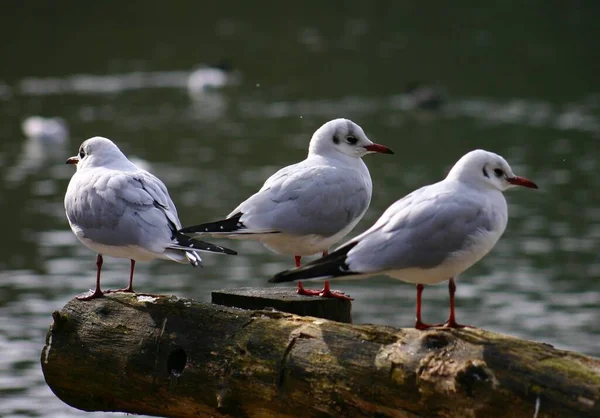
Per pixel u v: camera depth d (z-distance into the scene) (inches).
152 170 1182.3
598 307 688.4
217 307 300.0
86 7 2524.6
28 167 1218.0
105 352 309.4
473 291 730.8
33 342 612.7
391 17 2504.9
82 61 2034.9
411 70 1963.6
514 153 1278.3
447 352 255.4
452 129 1472.7
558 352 249.8
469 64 2012.8
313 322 281.9
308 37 2293.3
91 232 340.5
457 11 2551.7
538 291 726.5
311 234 356.8
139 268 775.7
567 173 1146.7
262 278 749.3
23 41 2187.5
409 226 291.3
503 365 246.8
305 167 365.1
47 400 536.4
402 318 663.8
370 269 288.0
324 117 1574.8
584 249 832.9
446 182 304.3
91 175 349.7
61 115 1585.9
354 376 265.6
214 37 2284.7
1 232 885.8
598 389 237.5
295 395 275.4
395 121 1547.7
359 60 2064.5
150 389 302.0
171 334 299.1
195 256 315.0
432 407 254.4
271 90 1814.7
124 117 1577.3
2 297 697.6
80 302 323.0
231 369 285.7
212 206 971.3
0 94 1752.0
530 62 2017.7
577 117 1541.6
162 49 2162.9
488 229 296.2
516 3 2625.5
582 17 2458.2
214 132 1453.0
